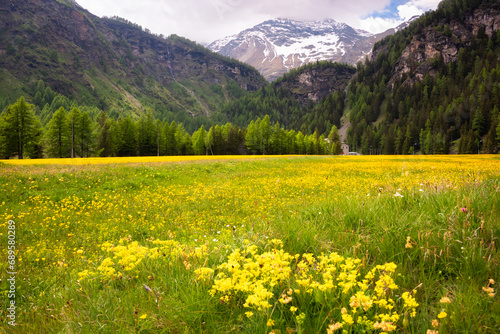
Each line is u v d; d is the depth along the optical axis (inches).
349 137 7081.7
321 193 410.0
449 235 107.8
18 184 485.4
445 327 65.9
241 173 826.8
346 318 61.4
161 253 119.5
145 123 3031.5
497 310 70.7
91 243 227.9
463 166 930.1
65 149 2313.0
